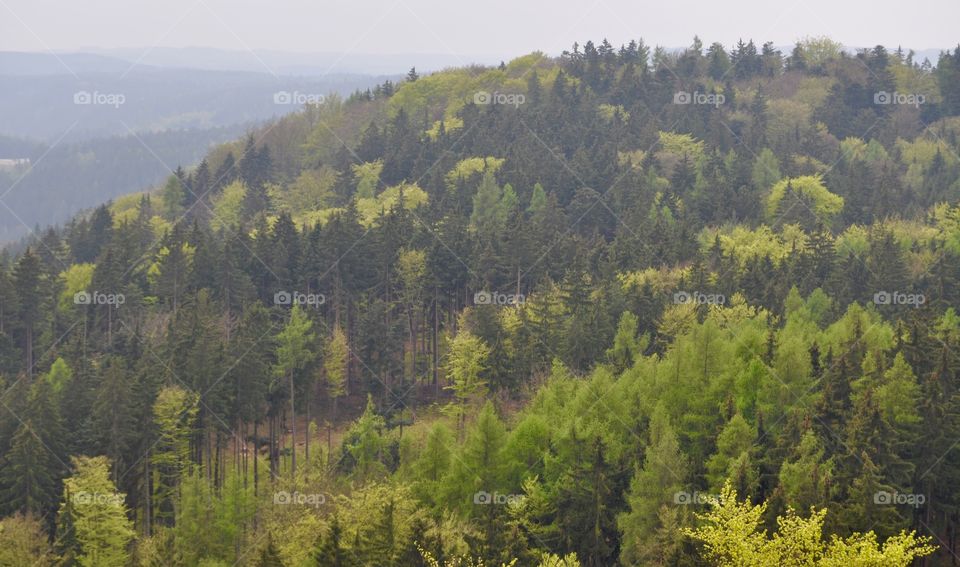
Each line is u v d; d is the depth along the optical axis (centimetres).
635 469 7650
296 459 11538
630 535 7112
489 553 6956
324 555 6581
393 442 10662
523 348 11875
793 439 7394
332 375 12669
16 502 9044
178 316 12606
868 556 5109
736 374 8612
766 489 7288
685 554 6256
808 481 6688
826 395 7969
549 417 8856
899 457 7388
